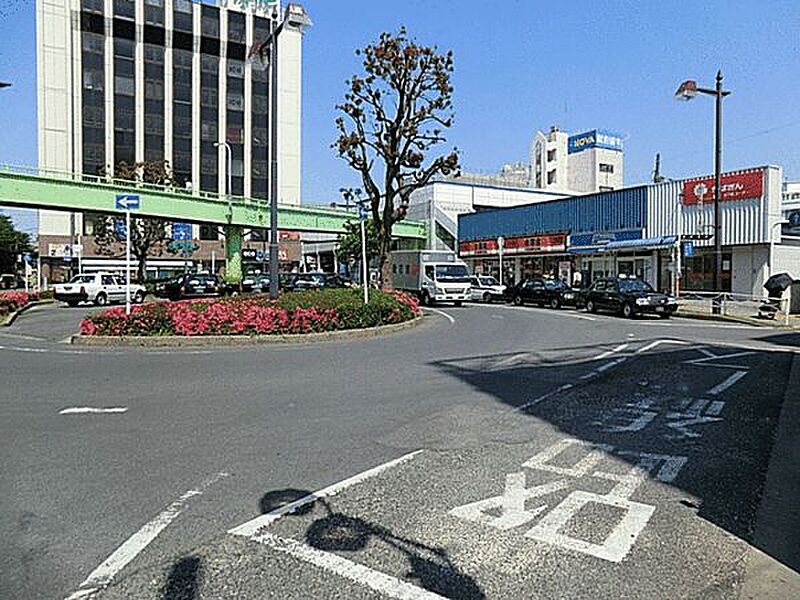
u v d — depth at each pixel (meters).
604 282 28.41
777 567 4.05
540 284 34.53
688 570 4.00
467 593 3.70
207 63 68.88
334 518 4.77
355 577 3.88
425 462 6.14
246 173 70.88
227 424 7.55
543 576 3.91
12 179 33.72
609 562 4.10
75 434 7.09
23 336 18.09
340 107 27.31
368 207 31.75
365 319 18.27
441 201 61.50
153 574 3.92
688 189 34.91
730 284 32.97
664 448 6.67
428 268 34.53
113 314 16.28
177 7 67.06
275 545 4.31
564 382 10.41
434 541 4.39
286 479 5.64
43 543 4.34
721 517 4.84
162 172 52.78
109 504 5.03
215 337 15.56
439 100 27.53
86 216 61.81
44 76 61.66
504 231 50.19
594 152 88.31
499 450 6.55
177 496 5.21
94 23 63.50
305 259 90.25
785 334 18.55
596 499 5.20
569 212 43.72
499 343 15.98
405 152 27.53
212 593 3.69
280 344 15.68
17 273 80.81
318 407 8.49
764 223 31.23
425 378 10.74
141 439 6.89
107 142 64.25
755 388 9.95
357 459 6.23
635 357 13.35
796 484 5.59
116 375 10.96
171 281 42.22
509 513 4.89
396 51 26.81
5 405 8.58
